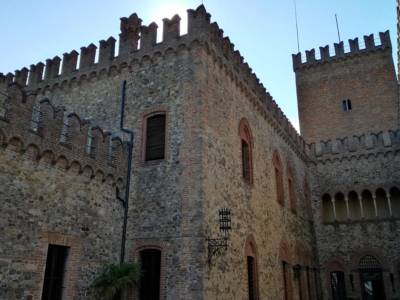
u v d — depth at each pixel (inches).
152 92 791.7
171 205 690.2
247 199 861.8
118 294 661.9
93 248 642.8
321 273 1359.5
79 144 644.7
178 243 657.0
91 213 650.8
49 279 570.9
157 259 679.7
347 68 1808.6
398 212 1359.5
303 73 1892.2
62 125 618.5
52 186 586.9
